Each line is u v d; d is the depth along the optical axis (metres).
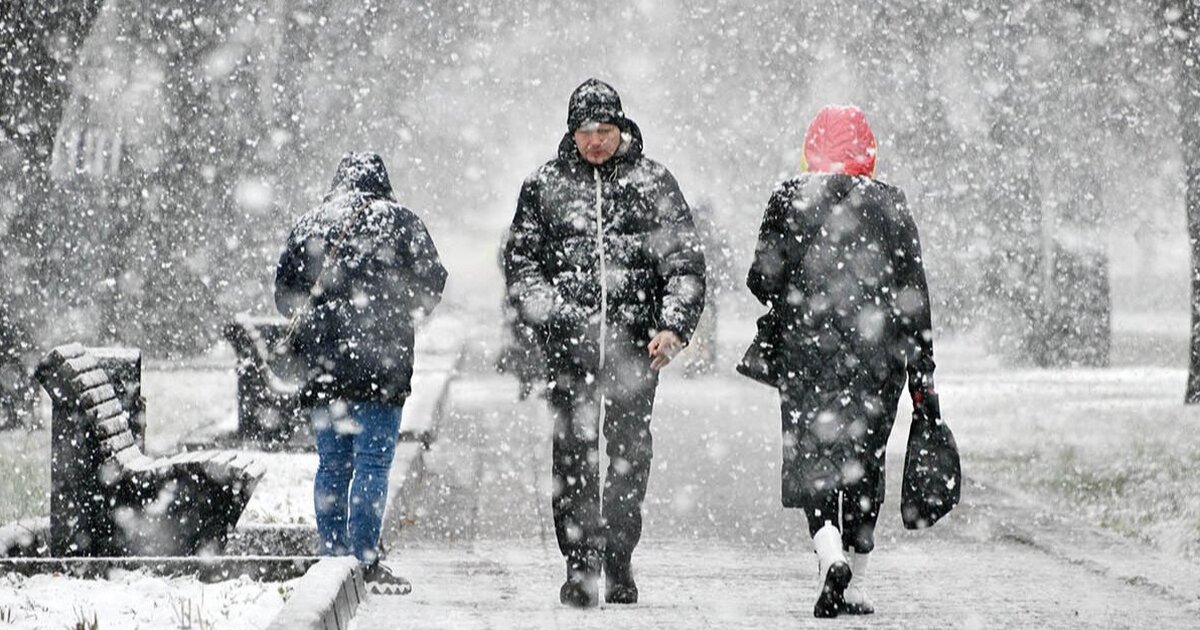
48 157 62.22
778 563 31.80
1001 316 105.06
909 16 93.56
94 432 27.97
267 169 102.31
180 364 101.56
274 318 53.75
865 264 25.08
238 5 98.31
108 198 97.00
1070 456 52.06
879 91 95.81
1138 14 84.56
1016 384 89.25
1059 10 87.56
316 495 27.78
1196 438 57.31
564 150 26.27
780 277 25.48
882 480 25.81
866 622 24.61
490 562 31.66
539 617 24.75
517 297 26.00
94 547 28.16
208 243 102.88
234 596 24.94
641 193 25.91
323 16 106.56
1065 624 24.53
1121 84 87.38
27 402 60.22
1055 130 91.56
